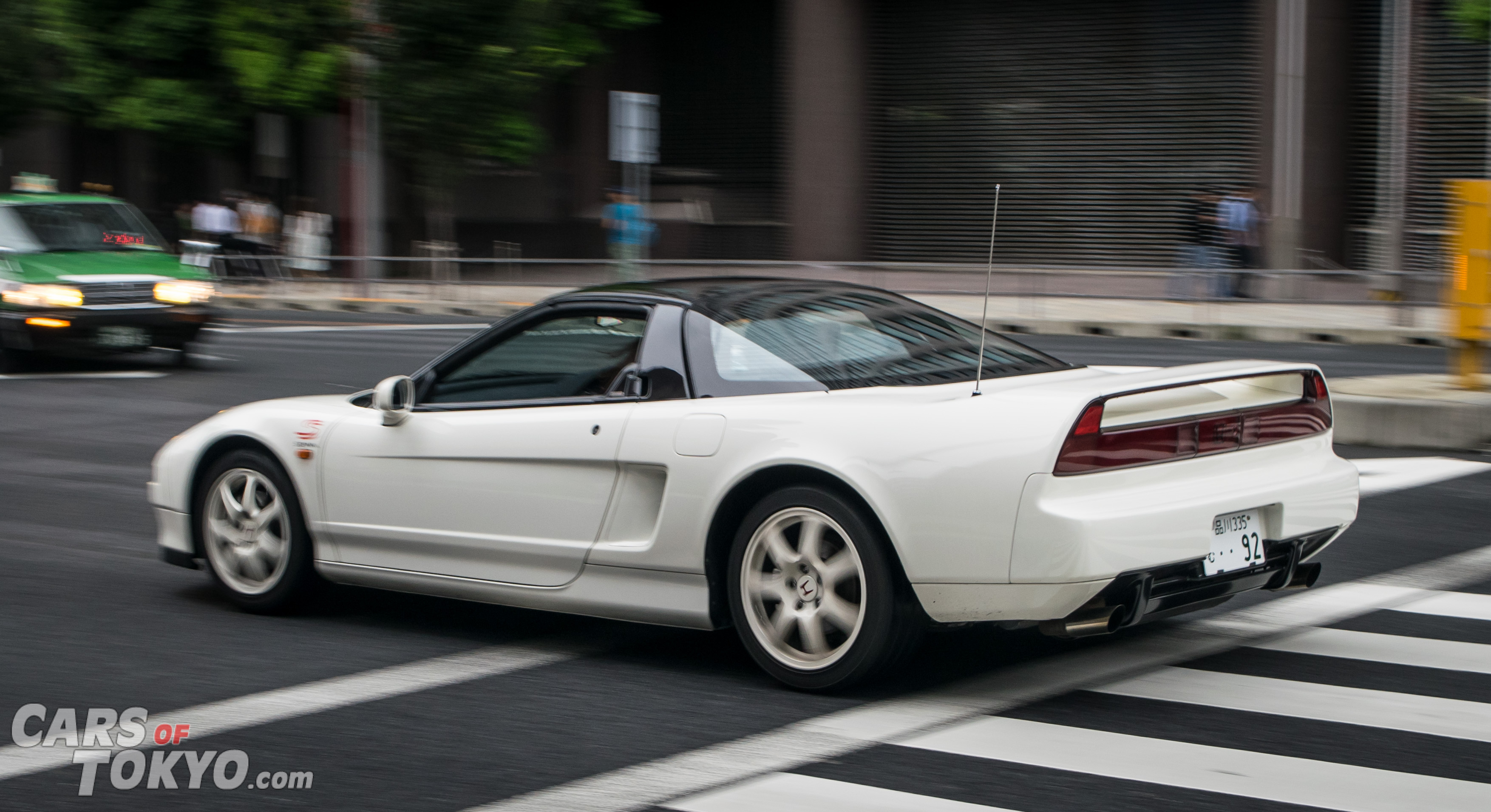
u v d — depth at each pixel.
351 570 5.84
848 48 30.12
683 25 32.19
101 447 10.91
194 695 4.98
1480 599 6.18
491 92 27.78
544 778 4.13
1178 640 5.54
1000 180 29.83
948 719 4.59
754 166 31.78
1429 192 25.86
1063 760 4.22
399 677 5.17
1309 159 26.11
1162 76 27.98
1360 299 20.34
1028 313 22.45
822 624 4.77
